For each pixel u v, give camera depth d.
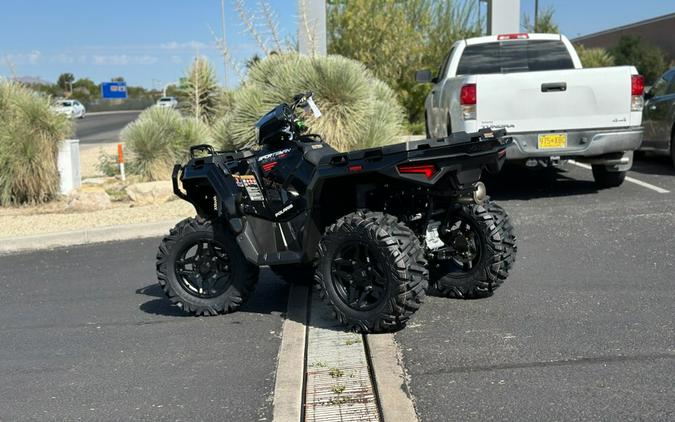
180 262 6.01
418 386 4.38
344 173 5.19
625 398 4.07
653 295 5.80
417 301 5.04
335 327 5.44
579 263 6.85
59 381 4.86
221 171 5.83
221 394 4.51
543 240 7.80
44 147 12.27
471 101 9.61
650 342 4.84
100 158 16.83
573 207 9.43
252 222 5.80
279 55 14.46
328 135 12.05
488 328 5.26
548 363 4.59
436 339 5.10
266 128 5.82
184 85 17.08
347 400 4.25
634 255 7.01
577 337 4.99
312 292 6.43
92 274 7.77
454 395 4.23
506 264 5.78
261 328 5.67
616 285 6.12
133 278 7.49
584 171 12.48
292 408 4.21
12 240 9.24
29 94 12.77
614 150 9.68
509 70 11.43
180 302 6.00
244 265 5.88
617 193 10.23
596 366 4.50
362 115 12.30
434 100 11.86
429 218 5.39
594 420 3.86
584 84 9.53
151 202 11.76
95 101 87.50
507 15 18.25
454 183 5.11
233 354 5.16
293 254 5.62
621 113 9.59
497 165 5.16
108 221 10.15
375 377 4.46
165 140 14.14
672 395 4.08
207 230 5.86
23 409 4.46
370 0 19.75
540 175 12.25
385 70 19.67
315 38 15.89
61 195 12.70
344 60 13.04
